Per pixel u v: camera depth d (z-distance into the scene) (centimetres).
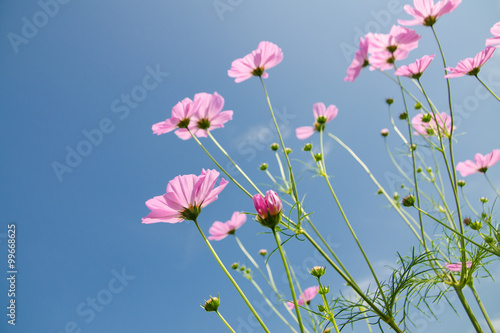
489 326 98
